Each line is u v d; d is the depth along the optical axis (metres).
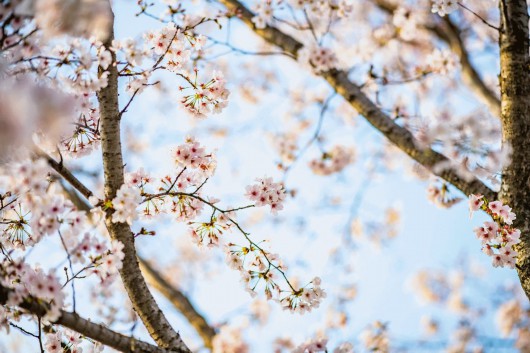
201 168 3.38
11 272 2.57
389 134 4.39
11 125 2.13
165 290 5.70
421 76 5.20
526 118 3.43
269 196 3.33
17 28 2.49
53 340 3.08
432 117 5.14
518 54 3.53
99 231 4.45
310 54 4.80
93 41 2.86
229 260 3.31
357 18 7.18
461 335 7.95
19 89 2.22
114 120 3.09
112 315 5.75
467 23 7.23
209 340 5.59
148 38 3.36
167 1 4.02
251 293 3.26
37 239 2.66
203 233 3.38
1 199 2.88
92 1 2.42
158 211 3.34
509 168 3.41
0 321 2.70
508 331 8.07
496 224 3.21
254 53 4.80
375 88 5.17
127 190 2.81
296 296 3.22
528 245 3.21
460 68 5.81
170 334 2.97
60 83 2.72
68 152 3.27
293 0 4.73
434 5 3.76
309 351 3.17
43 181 2.62
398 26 6.34
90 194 2.96
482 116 4.68
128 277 3.01
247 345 6.14
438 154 4.10
